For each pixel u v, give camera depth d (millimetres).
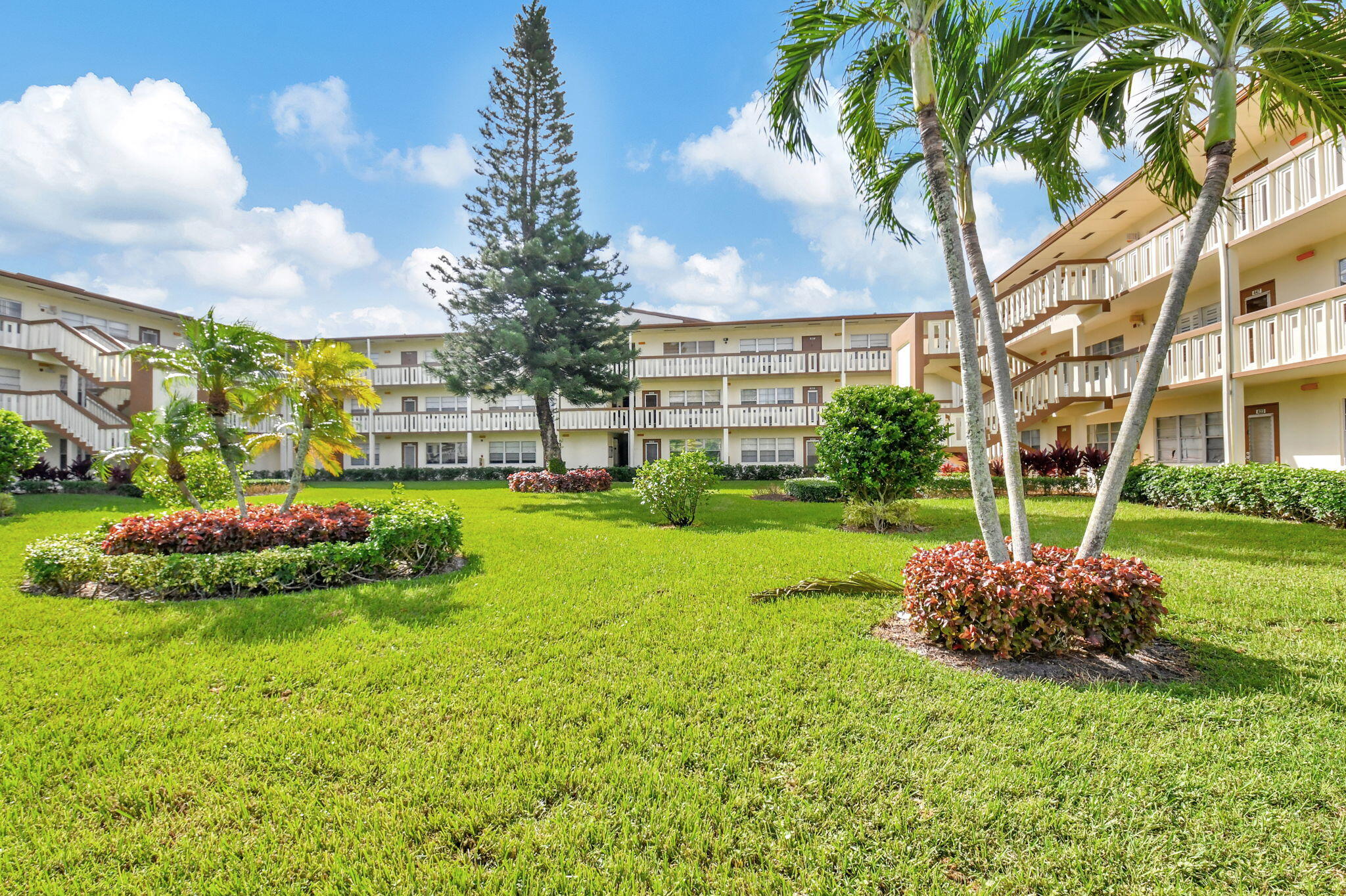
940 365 18312
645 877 2082
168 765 2785
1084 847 2191
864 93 5715
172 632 4645
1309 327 9516
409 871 2109
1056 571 4055
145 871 2152
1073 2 4645
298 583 6066
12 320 19281
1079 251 17641
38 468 18203
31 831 2338
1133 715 3135
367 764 2760
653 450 29547
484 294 19484
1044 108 5012
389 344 30797
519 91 21656
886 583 5297
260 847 2234
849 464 10000
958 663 3918
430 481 27297
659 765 2736
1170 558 6883
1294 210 9531
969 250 5211
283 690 3615
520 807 2457
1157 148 5488
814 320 27688
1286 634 4344
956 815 2371
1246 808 2393
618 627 4727
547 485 18453
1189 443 13867
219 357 7527
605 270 21047
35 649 4273
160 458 7531
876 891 2014
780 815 2391
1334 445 10555
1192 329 13680
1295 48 4340
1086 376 14789
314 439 8523
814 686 3570
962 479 15344
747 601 5422
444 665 3941
